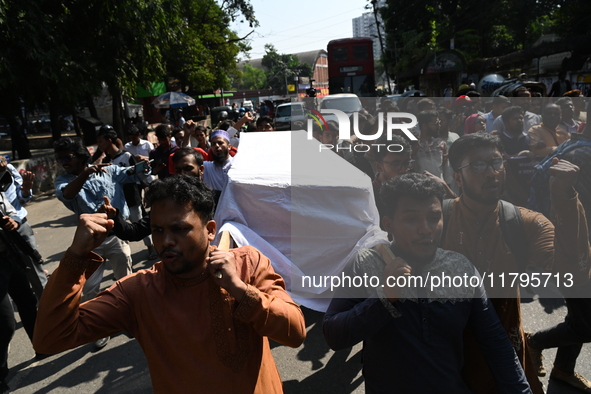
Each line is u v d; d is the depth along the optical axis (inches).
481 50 1033.5
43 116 991.0
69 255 47.9
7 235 109.1
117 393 108.4
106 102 741.3
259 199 96.1
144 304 53.7
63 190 120.3
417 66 957.2
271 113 850.8
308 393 103.1
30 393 110.6
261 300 50.4
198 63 1024.9
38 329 48.1
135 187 174.2
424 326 55.1
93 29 430.0
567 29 690.2
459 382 58.7
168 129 184.4
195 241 51.2
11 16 347.6
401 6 1221.7
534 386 71.4
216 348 52.2
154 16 448.5
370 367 61.1
